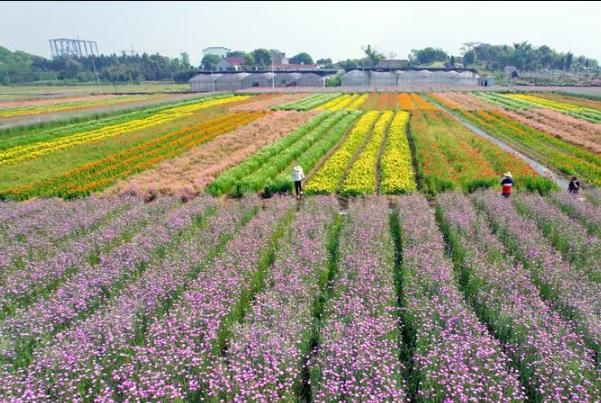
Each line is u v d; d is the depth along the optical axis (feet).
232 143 126.93
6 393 27.99
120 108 214.28
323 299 42.65
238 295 41.27
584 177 89.92
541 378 29.07
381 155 113.91
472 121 169.07
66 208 72.18
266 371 29.17
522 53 595.06
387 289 40.16
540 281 43.65
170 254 51.55
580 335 33.91
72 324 37.73
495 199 68.49
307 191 81.92
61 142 136.98
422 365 31.19
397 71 406.21
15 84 532.32
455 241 52.70
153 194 82.94
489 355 30.58
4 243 57.52
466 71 414.00
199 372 30.55
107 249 56.13
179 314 37.11
